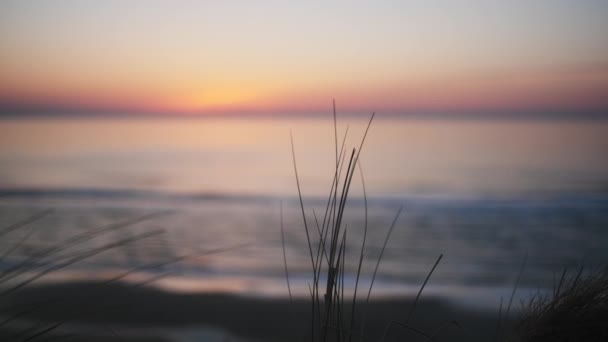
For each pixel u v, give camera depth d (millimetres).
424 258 18469
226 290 12672
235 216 27438
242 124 199250
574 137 101188
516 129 133875
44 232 21453
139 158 66562
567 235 22406
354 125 177875
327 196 35062
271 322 9898
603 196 32562
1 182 40844
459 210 28609
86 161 61062
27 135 131000
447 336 6461
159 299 11102
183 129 184750
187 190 37969
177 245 19531
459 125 162875
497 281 14906
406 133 127188
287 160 68062
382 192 37875
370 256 18750
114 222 24688
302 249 19516
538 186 39156
